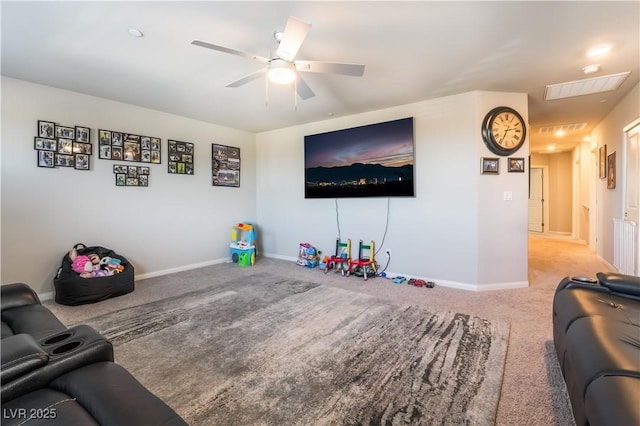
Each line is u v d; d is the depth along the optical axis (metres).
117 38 2.27
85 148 3.48
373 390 1.65
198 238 4.66
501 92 3.41
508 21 2.03
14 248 3.05
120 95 3.50
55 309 2.88
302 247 4.77
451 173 3.57
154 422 0.82
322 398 1.59
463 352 2.03
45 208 3.22
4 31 2.17
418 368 1.85
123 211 3.82
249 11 1.93
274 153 5.29
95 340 1.13
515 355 2.00
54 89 3.26
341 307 2.89
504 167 3.47
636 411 0.88
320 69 2.19
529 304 2.96
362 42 2.31
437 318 2.61
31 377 0.94
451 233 3.60
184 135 4.44
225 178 5.03
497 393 1.61
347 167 4.32
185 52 2.48
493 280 3.50
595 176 5.57
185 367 1.89
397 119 3.91
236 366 1.89
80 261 3.16
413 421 1.42
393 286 3.61
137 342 2.21
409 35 2.21
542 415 1.45
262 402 1.56
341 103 3.79
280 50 1.96
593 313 1.56
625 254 3.65
